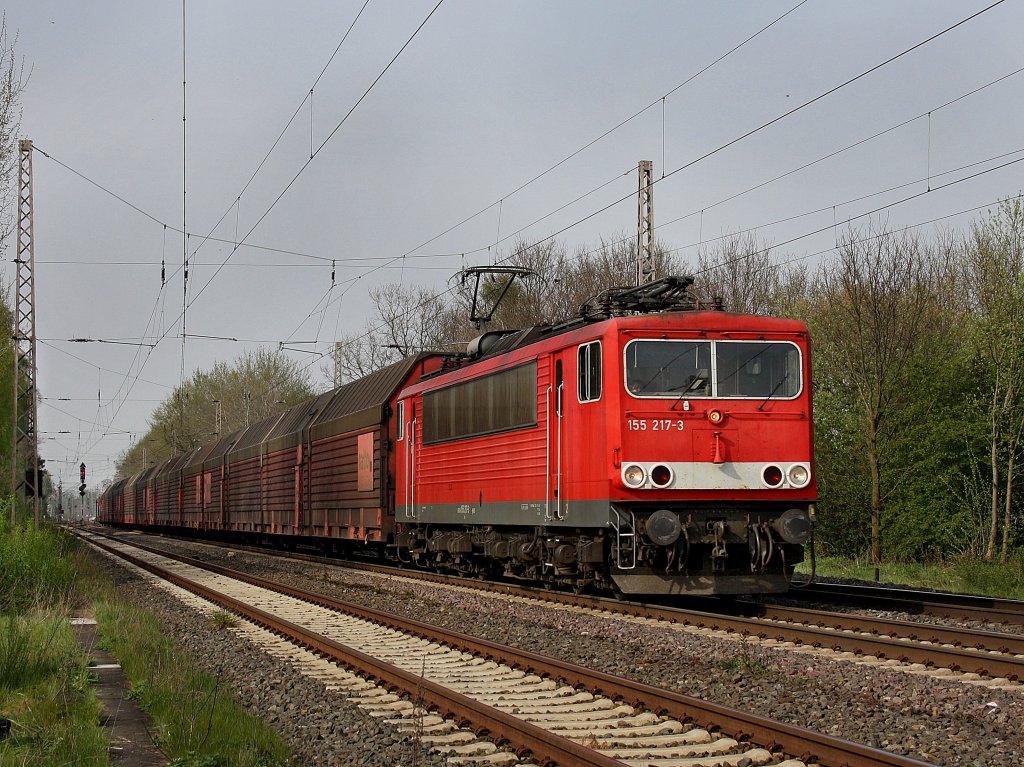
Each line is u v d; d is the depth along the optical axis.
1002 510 25.97
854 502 28.66
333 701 9.59
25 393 30.69
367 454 25.89
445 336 51.88
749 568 15.26
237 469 42.69
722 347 15.08
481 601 17.30
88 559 29.39
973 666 10.07
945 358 27.45
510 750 7.57
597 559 15.47
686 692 9.52
